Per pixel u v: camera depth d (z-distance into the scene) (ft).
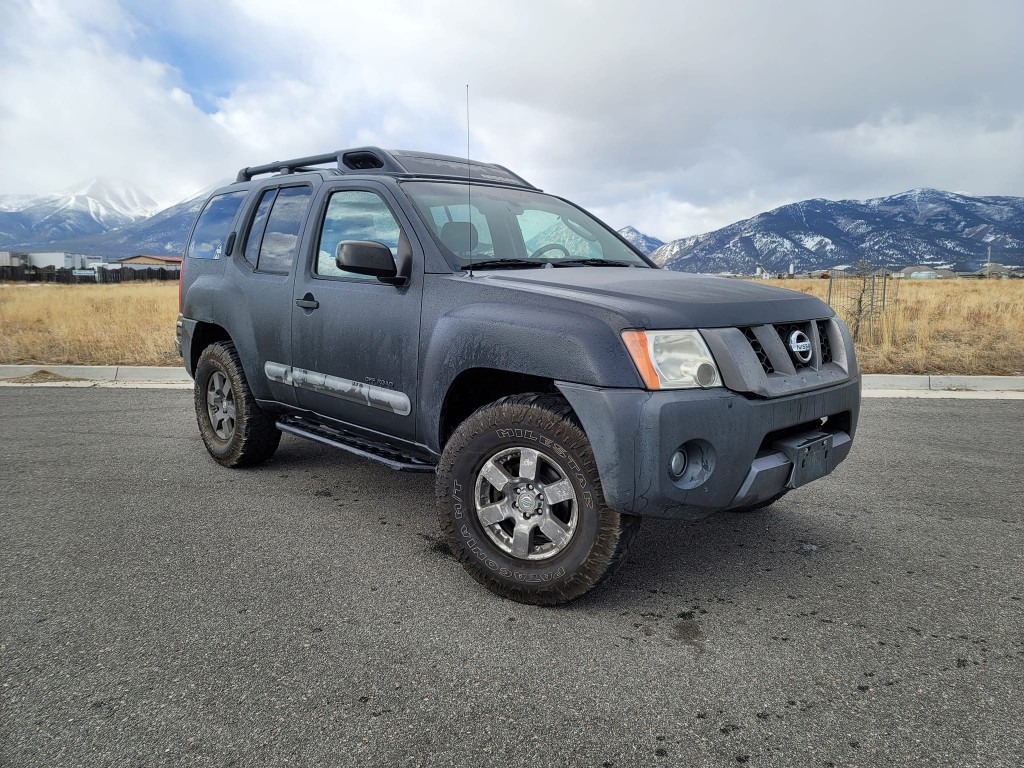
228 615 9.05
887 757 6.34
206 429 16.52
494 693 7.36
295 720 6.84
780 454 9.44
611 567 8.87
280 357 13.60
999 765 6.23
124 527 12.29
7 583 9.95
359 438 13.17
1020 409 22.47
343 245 10.48
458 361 9.92
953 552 11.34
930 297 70.18
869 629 8.80
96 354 34.22
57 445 18.22
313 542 11.68
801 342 10.02
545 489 9.21
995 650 8.27
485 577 9.72
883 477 15.43
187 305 16.58
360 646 8.30
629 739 6.61
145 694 7.25
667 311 8.81
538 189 14.99
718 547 11.60
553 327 8.96
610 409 8.33
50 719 6.82
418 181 12.36
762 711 7.06
